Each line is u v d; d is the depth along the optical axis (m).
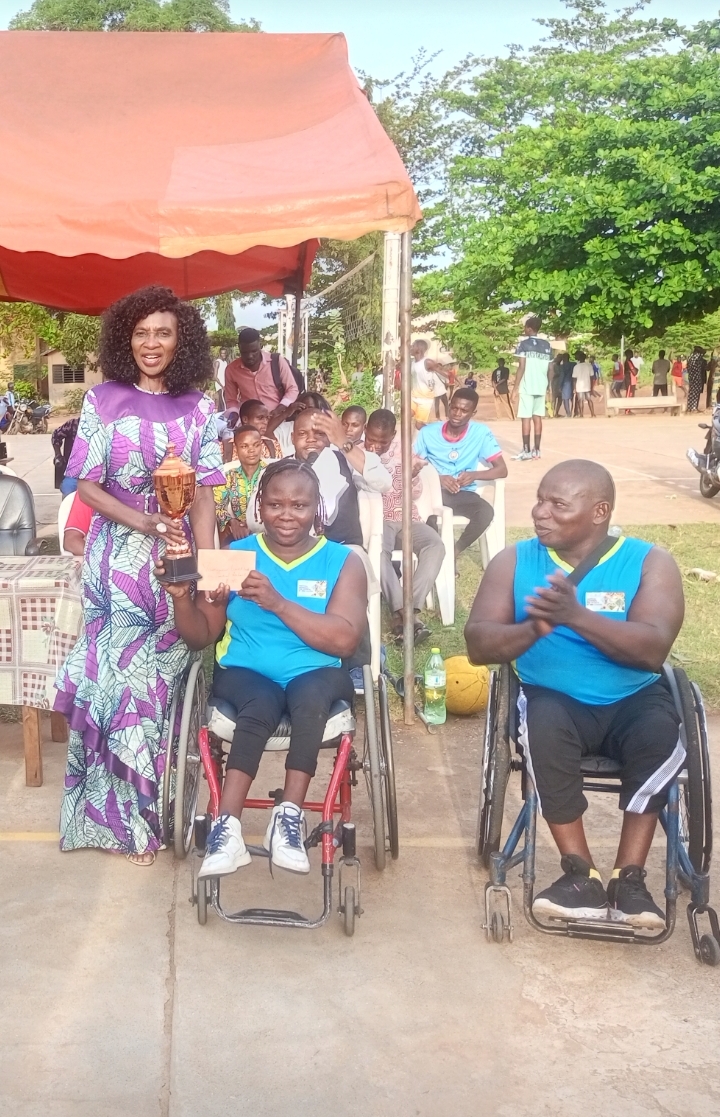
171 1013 3.12
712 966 3.41
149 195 4.71
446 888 3.90
